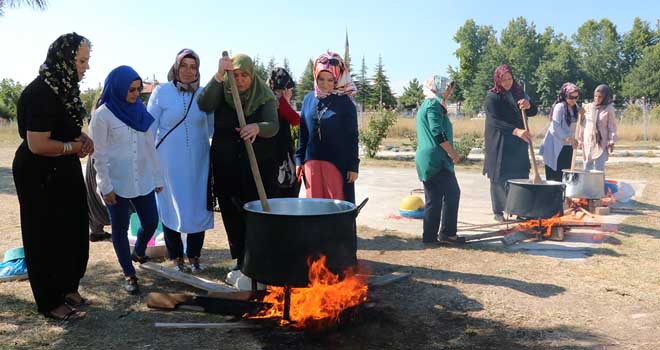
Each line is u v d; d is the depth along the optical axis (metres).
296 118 4.96
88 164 5.97
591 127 8.63
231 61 3.93
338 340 3.56
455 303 4.27
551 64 87.81
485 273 5.06
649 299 4.36
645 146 20.70
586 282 4.78
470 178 12.00
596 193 7.45
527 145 7.27
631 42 94.94
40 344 3.53
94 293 4.48
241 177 4.49
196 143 4.83
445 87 5.90
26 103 3.69
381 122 16.89
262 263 3.46
